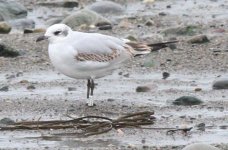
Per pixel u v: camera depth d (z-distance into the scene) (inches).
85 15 888.9
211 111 568.1
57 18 916.6
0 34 848.9
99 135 515.8
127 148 486.9
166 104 588.4
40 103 591.5
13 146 492.7
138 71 692.1
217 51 753.6
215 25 882.1
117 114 564.7
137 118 538.9
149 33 850.1
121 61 603.8
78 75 590.2
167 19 925.2
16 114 562.9
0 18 926.4
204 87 636.7
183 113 563.8
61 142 500.4
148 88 627.8
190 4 1014.4
